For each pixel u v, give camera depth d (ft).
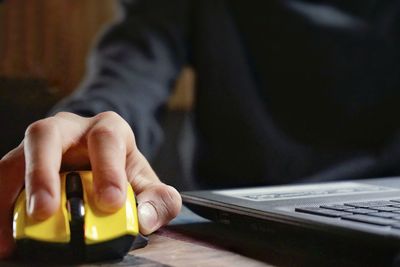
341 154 6.10
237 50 6.38
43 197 1.53
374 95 6.23
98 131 1.81
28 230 1.52
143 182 1.98
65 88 6.24
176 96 6.62
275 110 6.30
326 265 1.57
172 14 6.22
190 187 6.32
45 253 1.55
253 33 6.37
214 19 6.37
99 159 1.69
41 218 1.54
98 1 6.54
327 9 6.40
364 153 6.08
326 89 6.22
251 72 6.38
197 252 1.73
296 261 1.61
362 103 6.20
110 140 1.77
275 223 1.76
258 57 6.37
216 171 6.31
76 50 6.49
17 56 6.28
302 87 6.27
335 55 6.24
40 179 1.57
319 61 6.23
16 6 6.33
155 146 5.89
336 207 1.82
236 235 1.98
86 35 6.57
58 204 1.56
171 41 6.14
